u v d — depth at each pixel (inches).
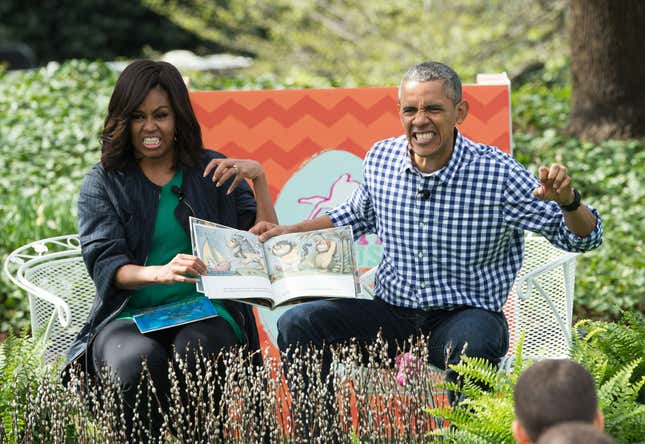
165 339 265.7
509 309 323.0
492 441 218.2
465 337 259.4
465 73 732.7
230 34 1152.8
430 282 275.7
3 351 258.8
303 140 344.2
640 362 243.8
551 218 267.0
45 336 286.2
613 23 565.0
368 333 275.6
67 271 319.6
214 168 285.1
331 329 272.2
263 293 256.5
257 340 283.7
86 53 1438.2
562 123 603.8
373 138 343.0
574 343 250.2
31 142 580.4
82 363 267.3
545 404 168.6
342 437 231.1
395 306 280.2
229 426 228.1
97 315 268.8
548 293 320.2
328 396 241.6
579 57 583.8
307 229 285.1
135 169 279.1
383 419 234.1
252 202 291.9
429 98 266.2
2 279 454.9
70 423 238.7
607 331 249.1
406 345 276.5
